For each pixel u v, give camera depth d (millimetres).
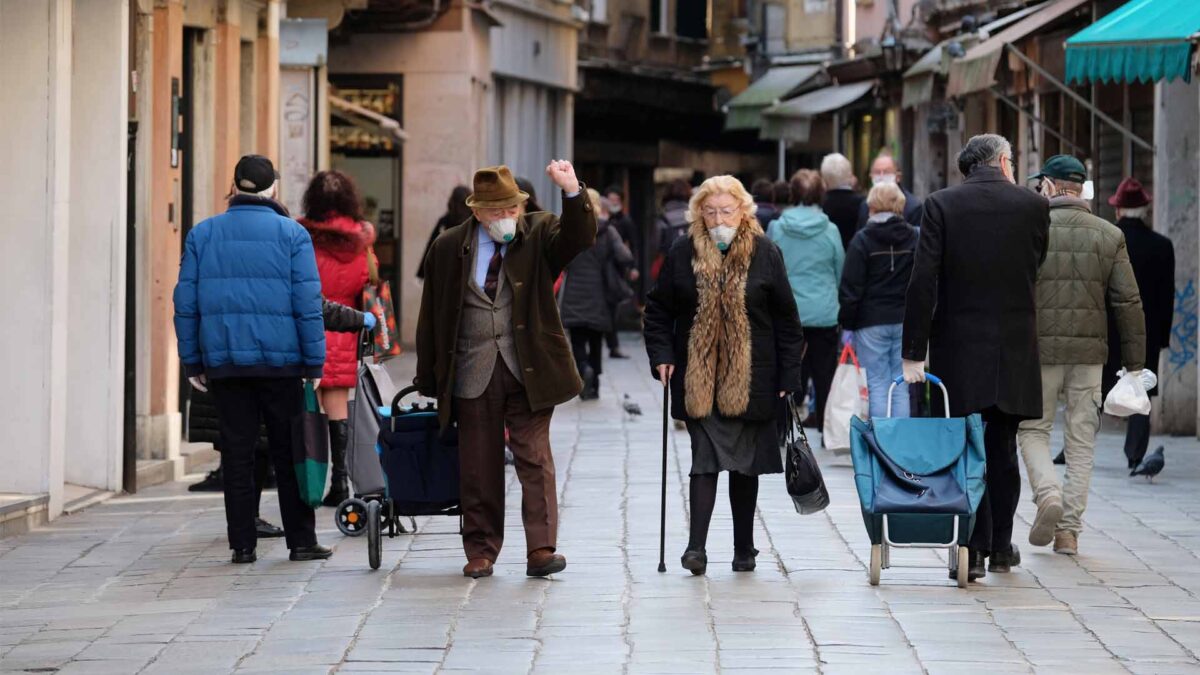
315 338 18359
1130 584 17016
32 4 21672
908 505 16625
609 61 80312
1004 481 17609
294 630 15078
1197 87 30375
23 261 21688
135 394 24375
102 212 24016
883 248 25719
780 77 68625
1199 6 23938
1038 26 32438
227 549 19422
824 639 14539
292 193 36656
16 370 21672
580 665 13672
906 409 21969
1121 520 21000
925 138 54594
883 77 57781
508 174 17438
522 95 67938
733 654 14008
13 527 20562
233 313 18281
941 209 17500
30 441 21594
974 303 17406
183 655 14203
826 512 21562
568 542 19516
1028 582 17141
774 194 34719
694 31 88000
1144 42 23375
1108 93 37250
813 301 29438
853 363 26406
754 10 76938
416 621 15391
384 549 19281
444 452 17984
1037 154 42906
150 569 18234
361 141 55969
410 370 45562
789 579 17297
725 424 17578
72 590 17141
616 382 42438
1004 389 17297
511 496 23156
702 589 16766
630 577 17438
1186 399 30500
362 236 22047
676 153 88250
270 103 34719
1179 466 26062
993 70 32344
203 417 22578
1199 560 18344
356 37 55875
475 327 17578
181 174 28594
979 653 14062
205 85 30547
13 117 21750
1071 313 18906
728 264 17562
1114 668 13586
